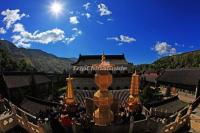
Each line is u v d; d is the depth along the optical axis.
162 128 18.80
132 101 23.83
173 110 29.31
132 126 17.80
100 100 18.06
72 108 23.52
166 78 76.50
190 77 63.28
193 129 26.05
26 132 20.78
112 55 73.00
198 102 29.75
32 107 29.62
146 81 87.00
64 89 72.06
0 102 29.34
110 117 18.81
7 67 79.88
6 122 21.62
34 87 56.19
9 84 49.25
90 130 17.58
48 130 18.00
